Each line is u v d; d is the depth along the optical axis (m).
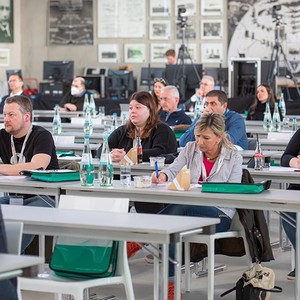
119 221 4.57
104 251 4.84
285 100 17.44
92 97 14.14
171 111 10.70
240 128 9.12
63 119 15.69
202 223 4.55
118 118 13.46
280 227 8.14
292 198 5.50
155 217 4.73
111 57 21.66
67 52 21.95
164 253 4.69
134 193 5.91
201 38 20.95
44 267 5.43
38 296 6.28
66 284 4.70
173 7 21.23
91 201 5.10
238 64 17.94
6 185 6.28
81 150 9.52
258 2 20.41
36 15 22.02
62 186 6.11
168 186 5.93
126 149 7.84
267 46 20.34
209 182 5.85
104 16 21.64
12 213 4.87
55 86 18.64
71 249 4.92
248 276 5.78
